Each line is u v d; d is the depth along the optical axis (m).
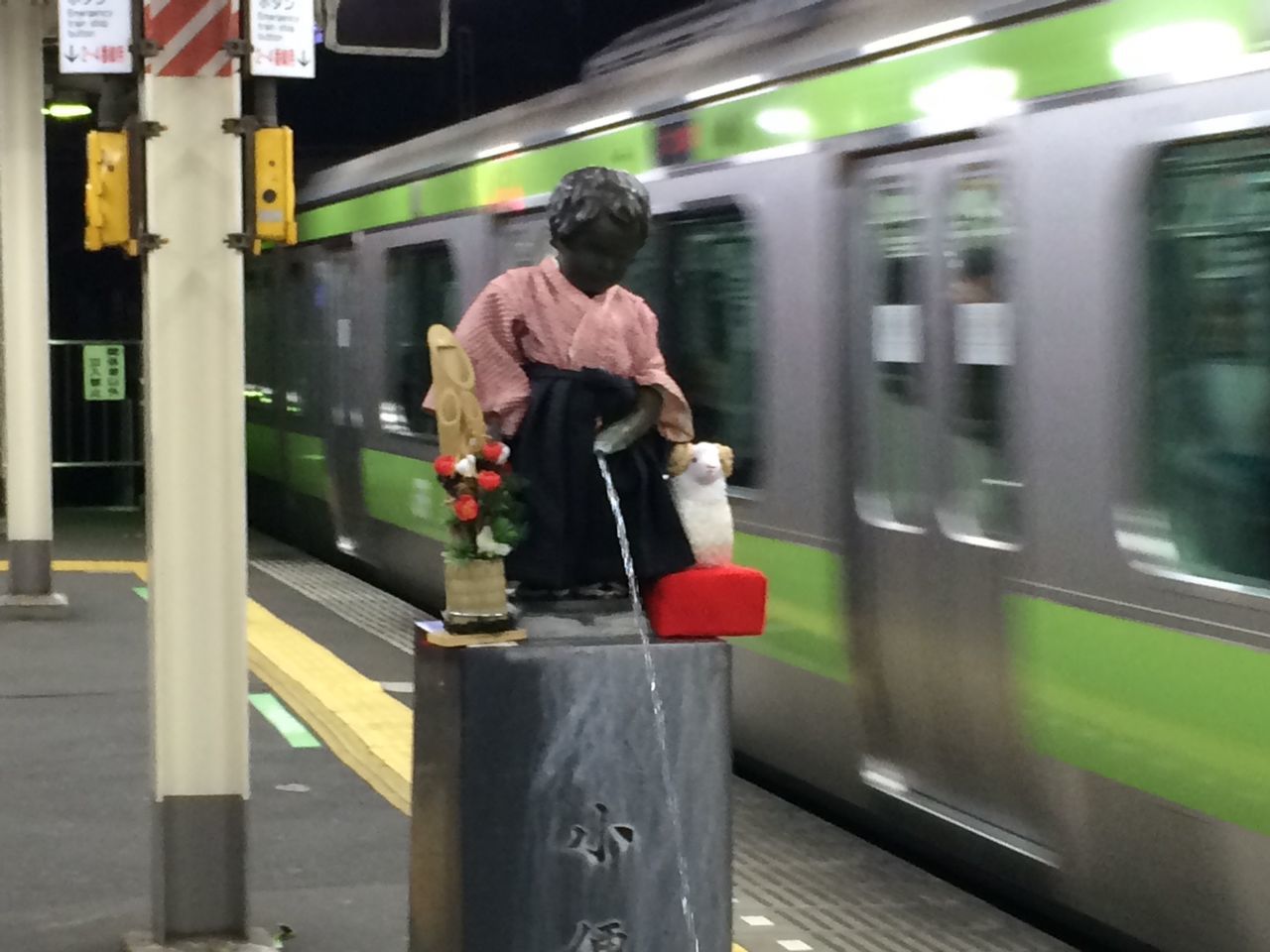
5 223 11.14
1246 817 4.53
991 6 5.58
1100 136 5.07
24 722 8.25
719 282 7.32
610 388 3.91
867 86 6.27
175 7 4.74
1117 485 5.02
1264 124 4.48
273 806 6.68
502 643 3.80
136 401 19.50
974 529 5.73
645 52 8.46
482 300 3.93
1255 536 4.53
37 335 11.27
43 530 11.33
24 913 5.41
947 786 6.00
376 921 5.33
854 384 6.40
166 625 4.89
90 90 13.50
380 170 12.34
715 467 3.95
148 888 5.69
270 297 15.69
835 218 6.47
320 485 13.91
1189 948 4.84
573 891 3.79
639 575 3.88
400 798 6.80
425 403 3.87
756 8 7.30
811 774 6.89
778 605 6.92
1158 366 4.90
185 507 4.88
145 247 4.77
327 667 9.58
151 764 5.06
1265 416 4.51
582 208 3.85
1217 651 4.61
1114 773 5.06
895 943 5.38
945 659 5.89
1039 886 5.50
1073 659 5.21
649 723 3.81
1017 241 5.44
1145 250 4.94
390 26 5.22
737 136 7.15
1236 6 4.59
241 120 4.77
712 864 3.85
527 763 3.77
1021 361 5.43
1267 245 4.51
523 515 3.87
